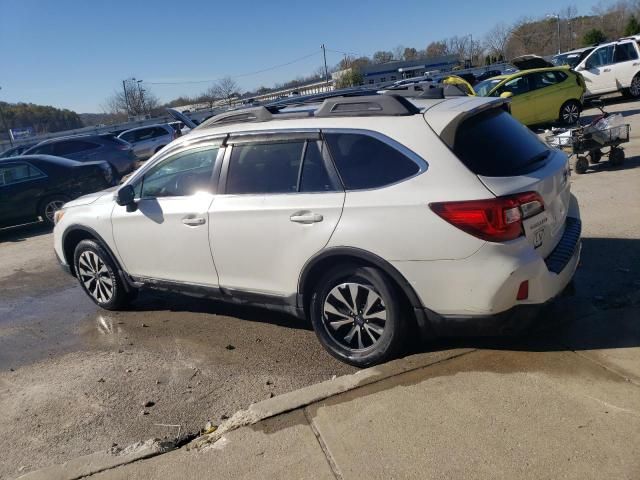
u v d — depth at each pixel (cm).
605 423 295
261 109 439
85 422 370
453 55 7656
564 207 399
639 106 1662
